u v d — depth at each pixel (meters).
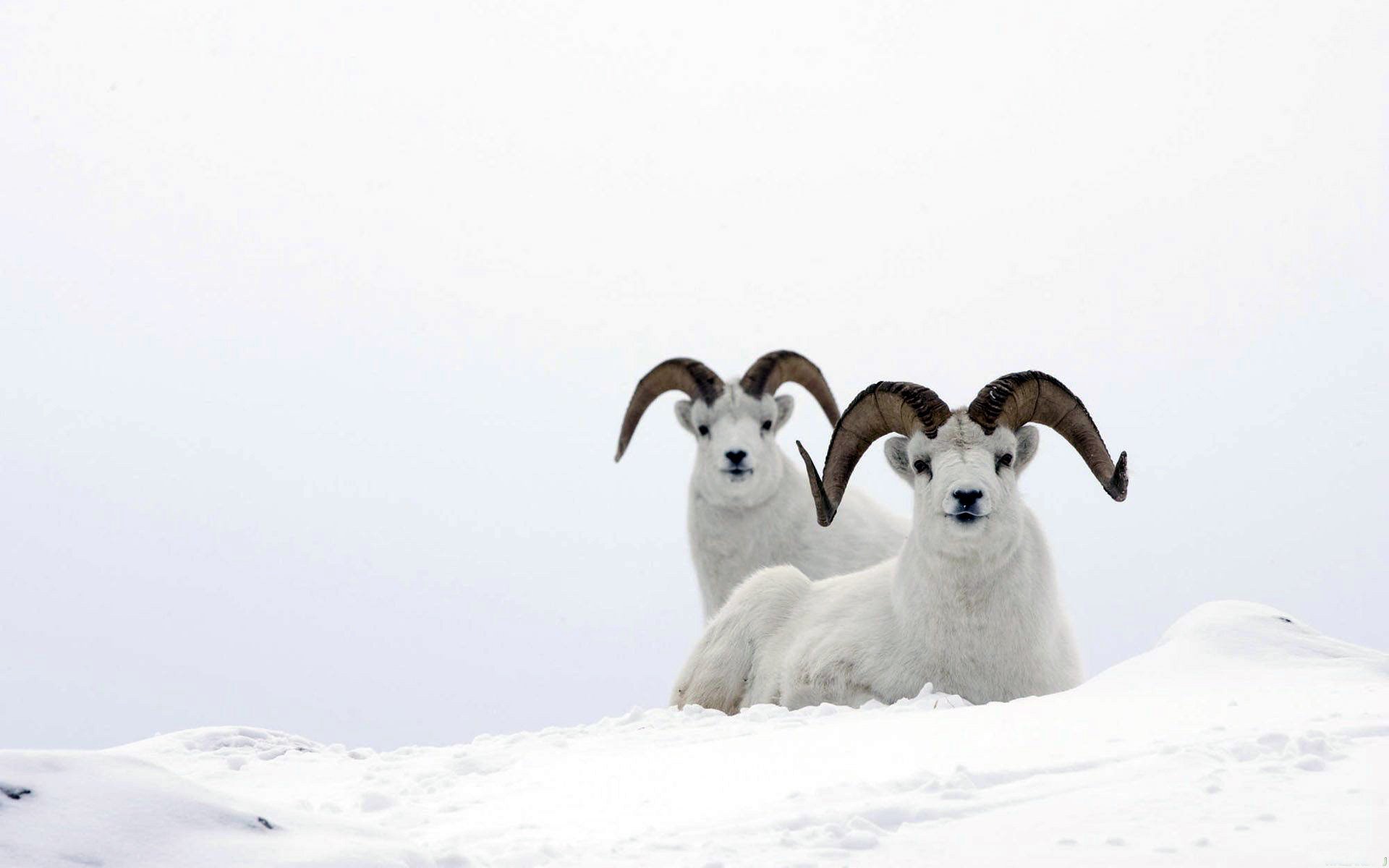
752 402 55.50
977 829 17.48
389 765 31.61
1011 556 35.34
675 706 41.84
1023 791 19.16
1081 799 18.38
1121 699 27.45
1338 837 15.73
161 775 16.58
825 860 16.58
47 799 15.55
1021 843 16.62
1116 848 16.09
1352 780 18.06
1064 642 37.69
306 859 15.26
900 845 17.05
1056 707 27.17
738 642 40.47
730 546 55.00
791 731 28.12
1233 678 29.39
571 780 25.67
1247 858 15.27
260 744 38.66
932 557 35.38
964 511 34.31
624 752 28.88
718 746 27.45
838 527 54.78
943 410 36.34
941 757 22.78
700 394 56.19
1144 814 17.34
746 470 53.72
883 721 28.02
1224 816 16.92
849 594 38.97
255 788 30.55
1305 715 23.27
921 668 35.88
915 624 35.97
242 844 15.60
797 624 39.53
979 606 35.31
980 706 29.86
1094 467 36.41
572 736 33.09
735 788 22.62
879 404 37.62
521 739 33.62
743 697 40.16
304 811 17.28
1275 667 30.56
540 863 17.91
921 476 36.34
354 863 15.37
